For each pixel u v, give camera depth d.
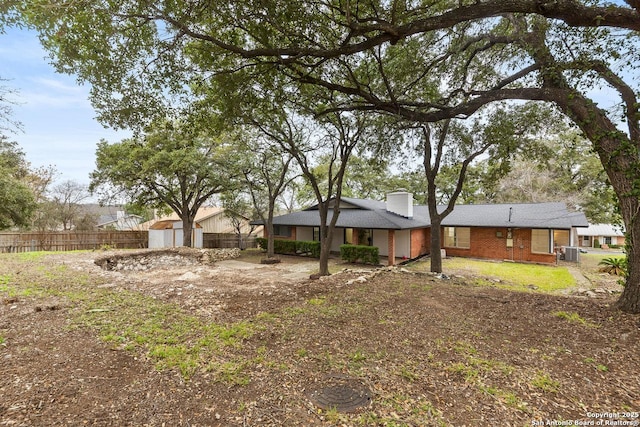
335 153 11.78
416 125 8.71
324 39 5.59
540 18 5.50
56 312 4.91
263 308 5.45
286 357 3.43
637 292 4.72
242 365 3.21
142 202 18.64
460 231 17.59
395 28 4.26
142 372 3.03
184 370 3.07
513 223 15.03
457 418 2.36
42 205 21.80
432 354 3.49
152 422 2.26
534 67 6.08
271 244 16.55
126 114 5.95
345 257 15.94
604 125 5.14
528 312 4.97
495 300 5.76
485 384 2.85
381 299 5.91
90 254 13.02
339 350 3.61
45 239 16.83
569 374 3.01
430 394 2.70
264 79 6.34
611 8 3.85
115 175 16.02
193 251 15.83
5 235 15.79
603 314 4.72
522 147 10.15
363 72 7.36
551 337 3.93
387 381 2.91
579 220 14.02
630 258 4.85
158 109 6.19
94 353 3.41
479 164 21.88
